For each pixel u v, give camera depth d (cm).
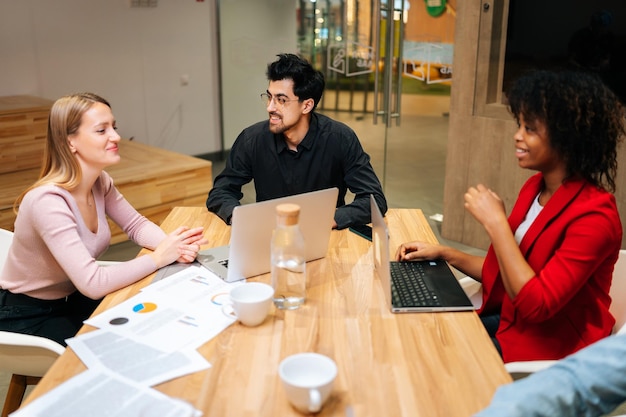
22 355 181
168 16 583
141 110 589
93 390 131
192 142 636
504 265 170
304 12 540
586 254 163
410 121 659
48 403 126
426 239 223
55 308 209
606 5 333
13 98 489
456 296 175
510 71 373
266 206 175
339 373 139
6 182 411
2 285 207
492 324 204
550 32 354
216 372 139
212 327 158
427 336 156
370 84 504
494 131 386
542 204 185
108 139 199
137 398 128
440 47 470
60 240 186
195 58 614
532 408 94
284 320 162
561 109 163
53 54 521
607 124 166
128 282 184
